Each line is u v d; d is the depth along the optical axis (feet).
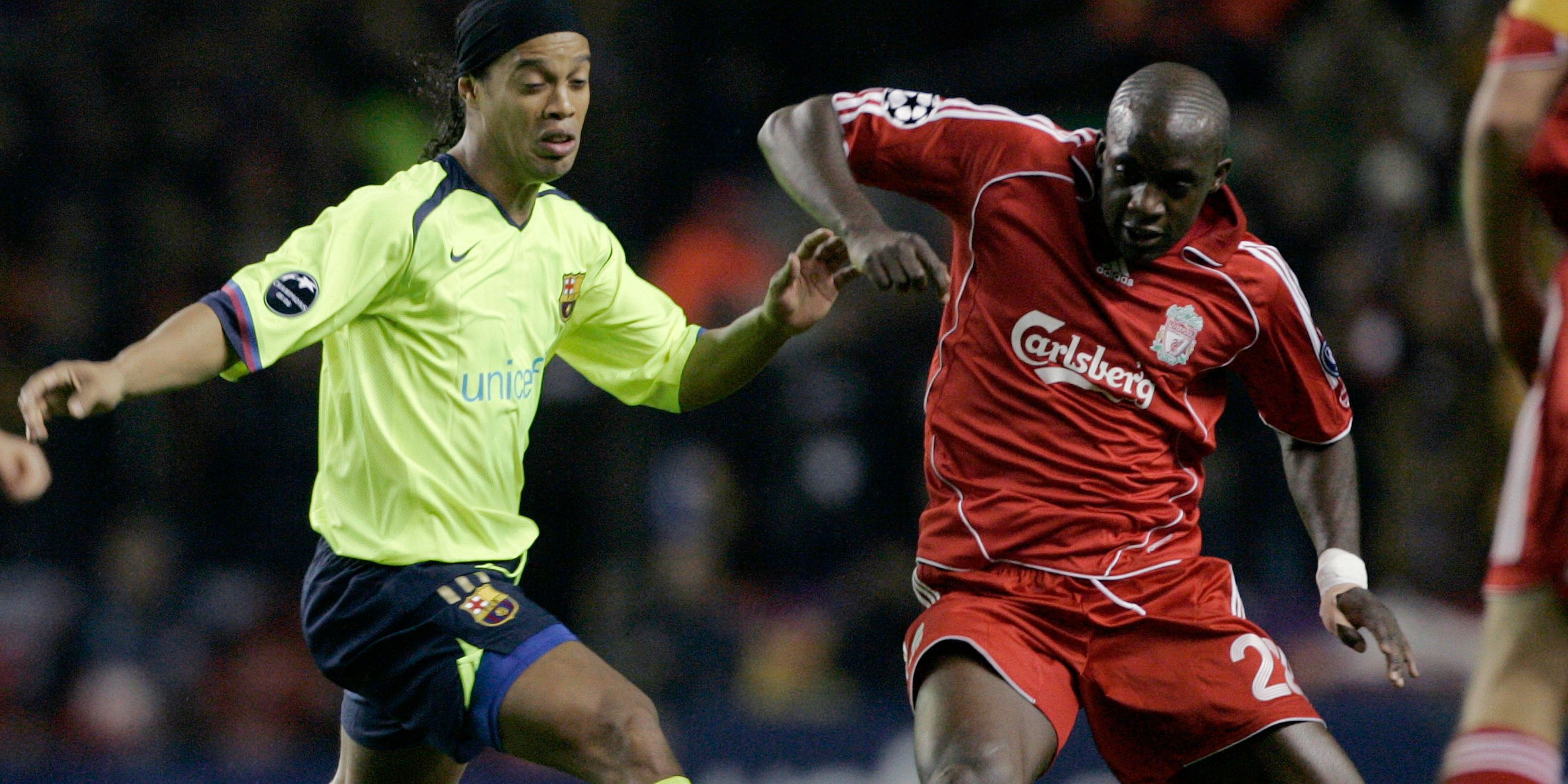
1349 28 116.98
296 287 41.29
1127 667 45.96
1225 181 45.70
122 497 103.76
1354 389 104.68
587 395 104.53
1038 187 45.37
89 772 87.25
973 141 46.14
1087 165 45.24
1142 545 46.26
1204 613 46.32
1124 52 122.93
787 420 110.22
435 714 42.47
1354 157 113.39
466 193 43.75
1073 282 45.24
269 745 98.27
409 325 43.04
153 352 39.09
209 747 97.66
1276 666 46.19
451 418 43.27
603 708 40.52
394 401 43.14
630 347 48.62
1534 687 29.27
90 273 113.91
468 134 44.29
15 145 116.06
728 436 111.04
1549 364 30.71
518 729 41.39
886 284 43.06
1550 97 31.50
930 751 42.60
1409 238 110.73
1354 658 90.94
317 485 45.14
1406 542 102.12
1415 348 106.22
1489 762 28.84
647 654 99.40
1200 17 122.83
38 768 87.45
